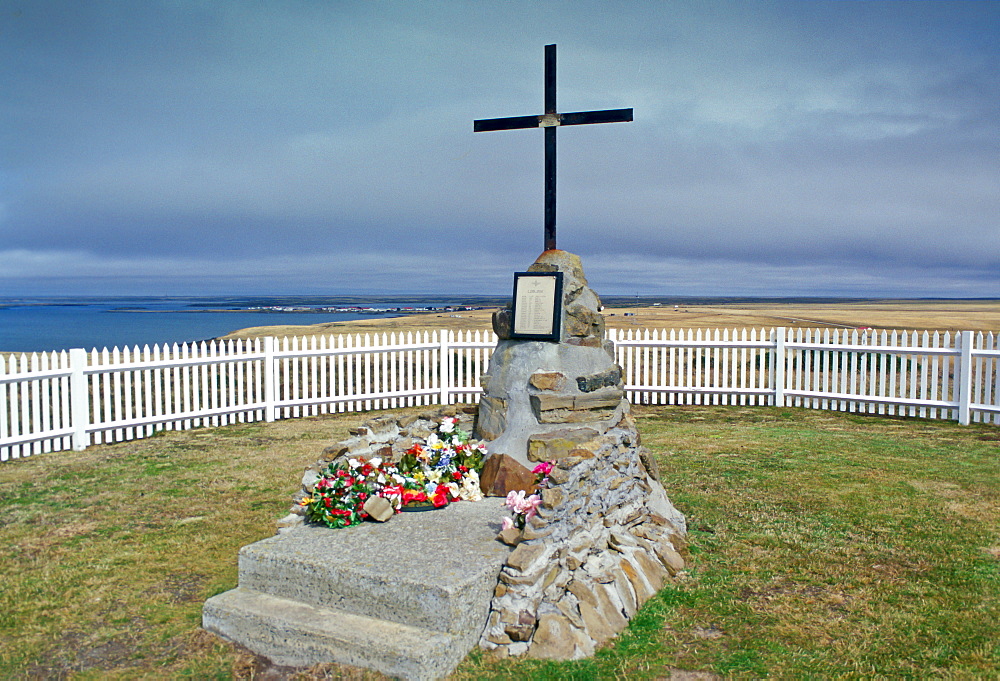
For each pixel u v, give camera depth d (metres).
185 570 5.50
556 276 6.09
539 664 3.96
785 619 4.54
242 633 4.29
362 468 5.50
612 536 5.12
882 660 4.03
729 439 10.59
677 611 4.65
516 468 5.72
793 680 3.83
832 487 7.69
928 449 9.77
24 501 7.41
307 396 13.20
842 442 10.30
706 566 5.42
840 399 13.36
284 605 4.39
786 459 9.13
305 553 4.56
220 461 9.32
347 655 3.92
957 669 3.92
